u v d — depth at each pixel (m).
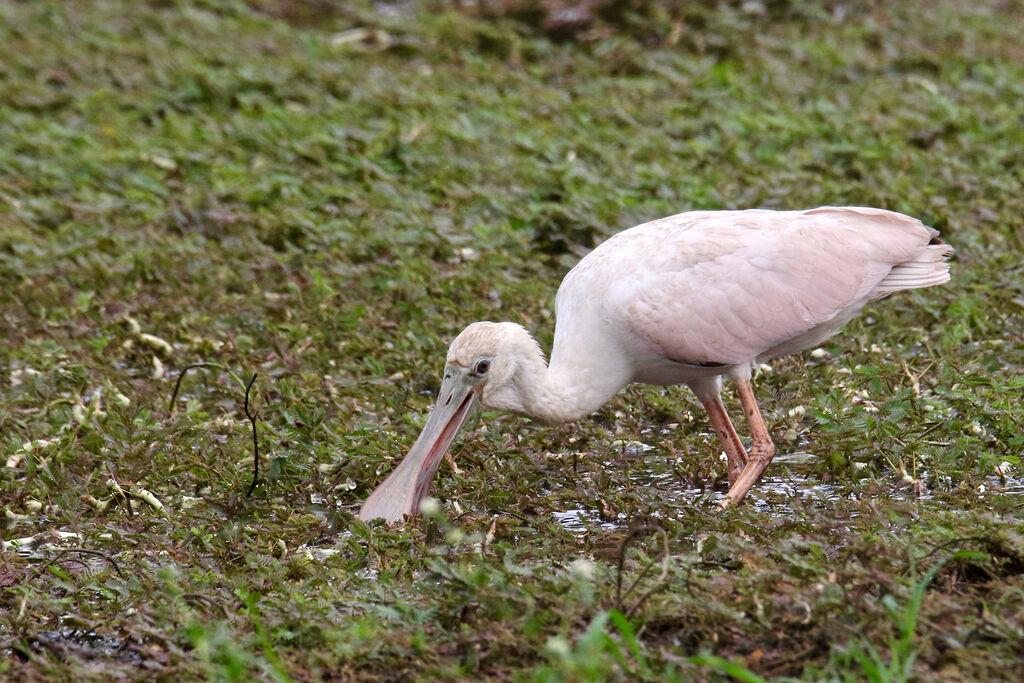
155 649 8.24
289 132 19.31
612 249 10.56
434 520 9.45
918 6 25.20
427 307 13.99
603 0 26.95
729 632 7.71
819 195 15.67
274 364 12.98
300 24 26.88
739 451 10.80
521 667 7.64
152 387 12.77
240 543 9.65
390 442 11.02
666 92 21.36
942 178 16.41
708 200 15.70
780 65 21.62
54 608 8.91
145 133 19.94
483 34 24.88
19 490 10.80
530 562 9.03
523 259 15.16
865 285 10.62
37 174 18.36
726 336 10.31
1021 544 8.30
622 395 12.41
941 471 10.22
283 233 16.11
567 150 18.19
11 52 23.55
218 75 21.86
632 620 7.84
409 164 17.88
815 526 9.07
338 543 9.88
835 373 12.25
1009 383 11.04
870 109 19.08
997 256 14.30
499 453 10.93
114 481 10.69
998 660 7.19
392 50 24.75
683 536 9.34
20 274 15.38
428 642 7.91
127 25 25.73
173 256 15.62
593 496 10.24
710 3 26.16
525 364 10.15
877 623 7.54
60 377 12.83
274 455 10.86
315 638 8.05
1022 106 19.59
